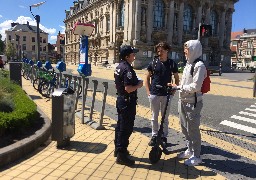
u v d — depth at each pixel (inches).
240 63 3823.8
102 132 261.9
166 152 207.0
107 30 2367.1
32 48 4037.9
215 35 2480.3
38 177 160.4
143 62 1935.3
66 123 213.6
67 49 3577.8
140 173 172.2
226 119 368.2
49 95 462.3
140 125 303.6
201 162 192.5
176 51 2169.0
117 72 183.2
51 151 205.8
